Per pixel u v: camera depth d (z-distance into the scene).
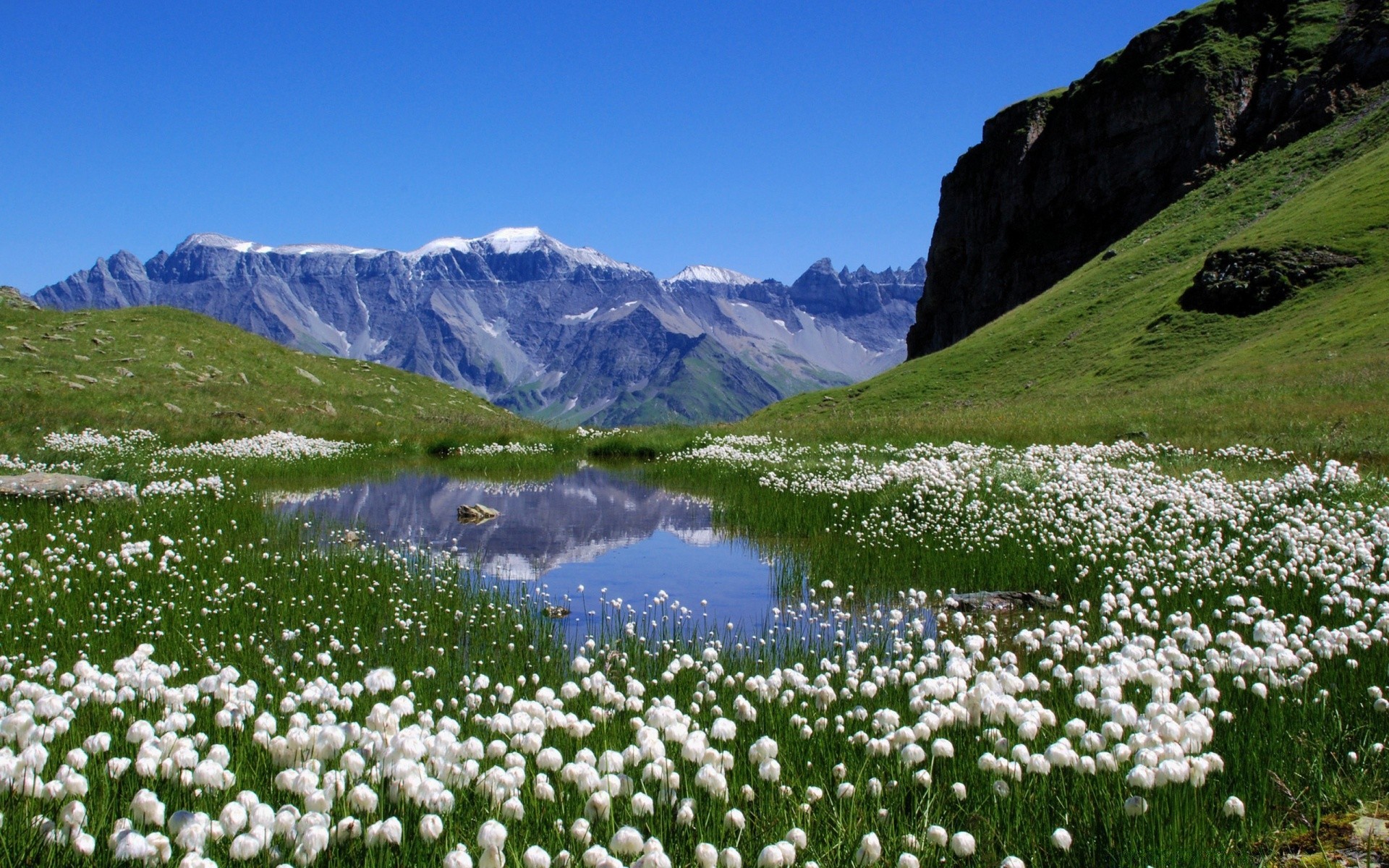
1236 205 77.62
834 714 7.86
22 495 17.31
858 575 15.09
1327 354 40.56
